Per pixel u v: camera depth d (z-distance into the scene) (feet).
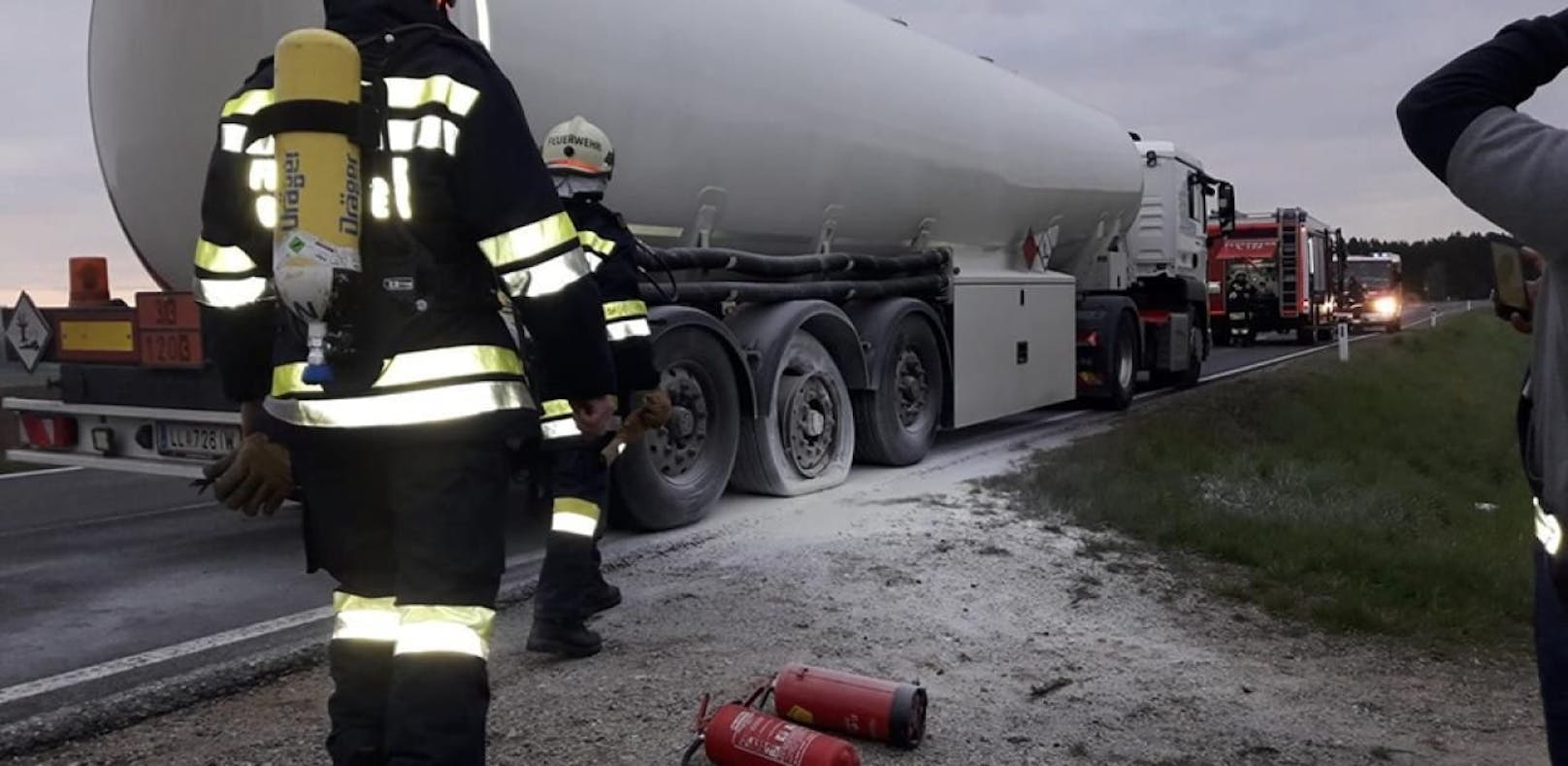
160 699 13.10
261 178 7.86
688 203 22.16
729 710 11.16
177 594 18.40
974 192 31.65
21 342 21.67
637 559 19.34
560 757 11.37
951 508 23.02
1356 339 121.19
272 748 11.89
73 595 18.35
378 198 7.55
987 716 12.53
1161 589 17.54
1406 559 18.74
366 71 7.64
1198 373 54.13
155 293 20.01
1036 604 16.67
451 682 7.43
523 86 18.11
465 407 7.61
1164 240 49.19
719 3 22.63
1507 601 17.13
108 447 20.84
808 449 25.67
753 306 25.02
